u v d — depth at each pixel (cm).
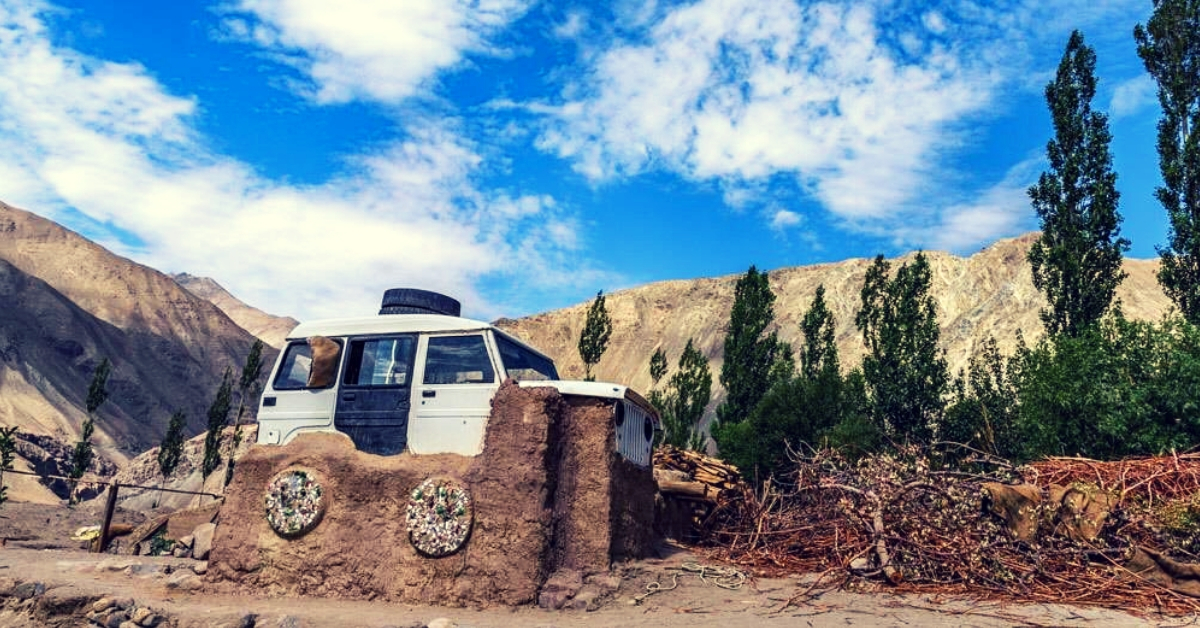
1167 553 904
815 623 727
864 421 2353
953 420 2922
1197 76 2280
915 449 1184
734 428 2542
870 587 896
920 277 3609
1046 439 1753
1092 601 824
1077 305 2508
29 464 10381
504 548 829
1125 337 1702
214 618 721
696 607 802
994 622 734
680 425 4456
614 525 905
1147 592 832
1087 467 1076
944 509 972
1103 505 941
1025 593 845
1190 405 1436
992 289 15588
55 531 1809
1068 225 2575
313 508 884
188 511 1372
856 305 17662
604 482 895
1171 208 2262
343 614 750
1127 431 1540
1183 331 1622
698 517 1320
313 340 973
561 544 870
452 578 829
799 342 17175
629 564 915
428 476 871
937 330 3519
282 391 988
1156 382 1541
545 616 772
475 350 941
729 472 1427
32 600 802
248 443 9112
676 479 1345
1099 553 897
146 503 6606
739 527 1220
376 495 880
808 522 1116
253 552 888
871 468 1084
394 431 927
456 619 741
